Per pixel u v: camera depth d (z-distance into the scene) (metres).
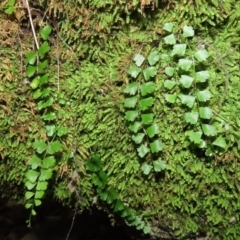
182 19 0.59
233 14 0.59
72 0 0.60
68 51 0.62
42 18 0.62
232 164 0.61
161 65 0.60
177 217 0.66
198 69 0.59
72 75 0.63
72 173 0.65
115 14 0.60
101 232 0.92
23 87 0.62
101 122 0.62
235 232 0.65
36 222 0.94
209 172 0.62
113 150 0.63
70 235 0.92
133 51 0.61
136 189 0.65
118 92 0.61
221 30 0.60
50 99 0.61
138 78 0.60
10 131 0.64
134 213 0.67
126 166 0.63
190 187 0.63
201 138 0.60
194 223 0.66
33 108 0.63
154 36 0.60
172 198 0.65
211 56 0.60
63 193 0.68
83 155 0.64
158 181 0.64
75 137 0.63
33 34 0.61
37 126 0.64
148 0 0.58
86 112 0.62
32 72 0.60
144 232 0.68
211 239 0.67
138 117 0.60
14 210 0.98
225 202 0.63
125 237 0.91
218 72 0.60
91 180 0.66
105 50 0.62
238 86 0.59
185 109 0.60
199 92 0.58
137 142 0.60
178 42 0.59
